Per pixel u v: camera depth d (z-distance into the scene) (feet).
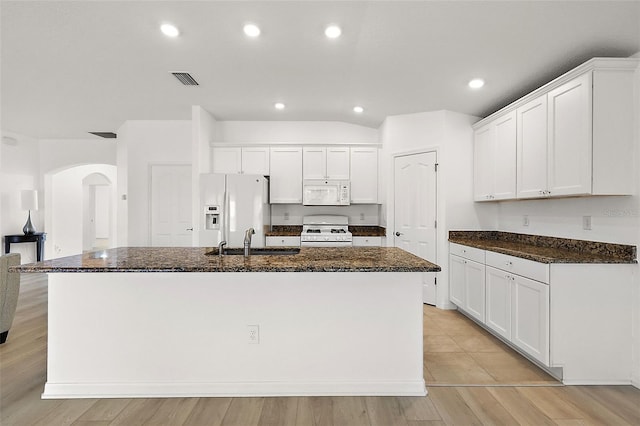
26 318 11.25
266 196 15.03
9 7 7.14
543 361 7.39
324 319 6.89
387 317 6.90
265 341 6.88
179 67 10.06
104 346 6.81
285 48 8.84
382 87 11.32
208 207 13.83
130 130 16.16
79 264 6.32
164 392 6.80
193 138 13.91
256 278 6.86
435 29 7.74
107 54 9.26
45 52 9.16
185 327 6.83
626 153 7.33
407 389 6.86
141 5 7.09
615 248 7.66
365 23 7.63
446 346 9.32
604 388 7.13
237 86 11.53
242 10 7.25
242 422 5.98
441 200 12.85
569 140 7.95
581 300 7.28
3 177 18.25
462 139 12.94
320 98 12.69
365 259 6.95
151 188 16.37
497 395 6.87
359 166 15.66
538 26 7.30
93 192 32.42
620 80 7.32
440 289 12.88
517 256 8.34
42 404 6.51
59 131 18.28
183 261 6.72
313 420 6.04
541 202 10.24
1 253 18.19
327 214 16.80
